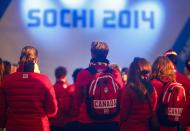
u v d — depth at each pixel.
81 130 7.48
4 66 8.70
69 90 9.40
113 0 14.97
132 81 7.13
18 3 14.92
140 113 7.13
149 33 15.02
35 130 7.09
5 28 14.88
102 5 14.96
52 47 14.94
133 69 7.15
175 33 15.07
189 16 15.08
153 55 15.05
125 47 14.98
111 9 14.96
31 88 7.10
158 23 15.05
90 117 7.41
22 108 7.10
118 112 7.43
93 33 14.94
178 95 7.36
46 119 7.19
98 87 7.39
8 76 7.18
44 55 14.94
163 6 15.05
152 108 7.18
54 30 14.93
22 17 14.91
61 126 9.55
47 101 7.14
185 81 8.05
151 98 7.19
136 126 7.15
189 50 15.00
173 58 8.15
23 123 7.09
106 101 7.38
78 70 9.49
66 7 14.97
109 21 14.95
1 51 14.88
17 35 14.91
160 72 7.47
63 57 14.93
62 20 14.93
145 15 15.01
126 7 15.00
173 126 7.41
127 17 14.98
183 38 15.07
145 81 7.20
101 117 7.39
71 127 9.52
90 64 7.54
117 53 14.96
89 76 7.45
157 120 7.21
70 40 14.95
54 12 14.96
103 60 7.53
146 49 15.02
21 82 7.11
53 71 14.94
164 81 7.44
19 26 14.92
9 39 14.89
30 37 14.93
